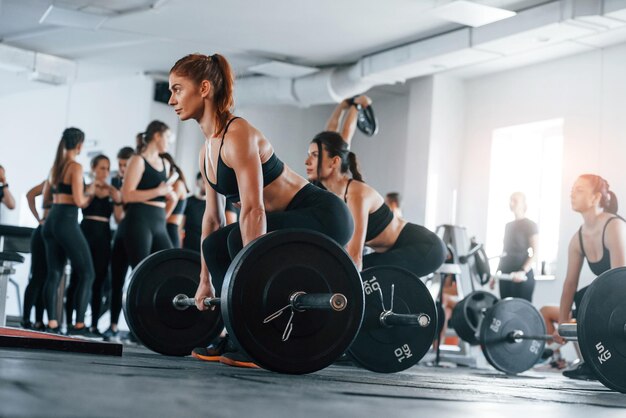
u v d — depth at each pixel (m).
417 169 8.80
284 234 2.02
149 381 1.45
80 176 5.19
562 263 7.65
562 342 4.16
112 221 8.54
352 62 8.49
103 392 1.15
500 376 4.11
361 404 1.28
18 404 0.91
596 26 6.48
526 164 8.53
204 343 3.27
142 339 3.19
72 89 10.18
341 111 4.88
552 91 8.05
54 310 5.29
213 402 1.14
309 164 3.38
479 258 5.81
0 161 10.88
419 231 3.67
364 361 3.03
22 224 10.48
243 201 2.32
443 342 6.50
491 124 8.62
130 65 9.20
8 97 10.90
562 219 7.75
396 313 3.07
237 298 1.97
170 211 5.48
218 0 6.91
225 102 2.41
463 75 8.79
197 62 2.39
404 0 6.62
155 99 9.40
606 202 3.99
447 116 8.83
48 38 8.43
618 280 2.44
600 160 7.55
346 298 2.08
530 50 7.81
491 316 4.43
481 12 6.35
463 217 8.80
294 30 7.60
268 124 9.99
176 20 7.52
